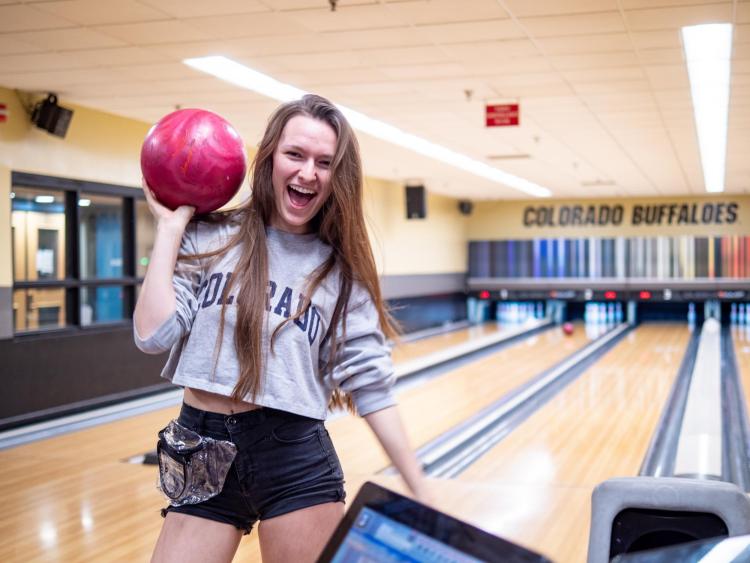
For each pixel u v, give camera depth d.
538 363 10.48
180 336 1.39
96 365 7.29
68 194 7.14
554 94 6.79
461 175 12.64
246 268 1.40
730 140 9.22
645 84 6.41
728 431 6.46
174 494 1.40
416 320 14.76
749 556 0.95
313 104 1.40
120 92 6.61
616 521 1.55
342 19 4.73
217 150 1.39
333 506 1.42
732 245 15.88
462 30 4.96
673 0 4.36
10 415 6.43
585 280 16.56
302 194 1.41
